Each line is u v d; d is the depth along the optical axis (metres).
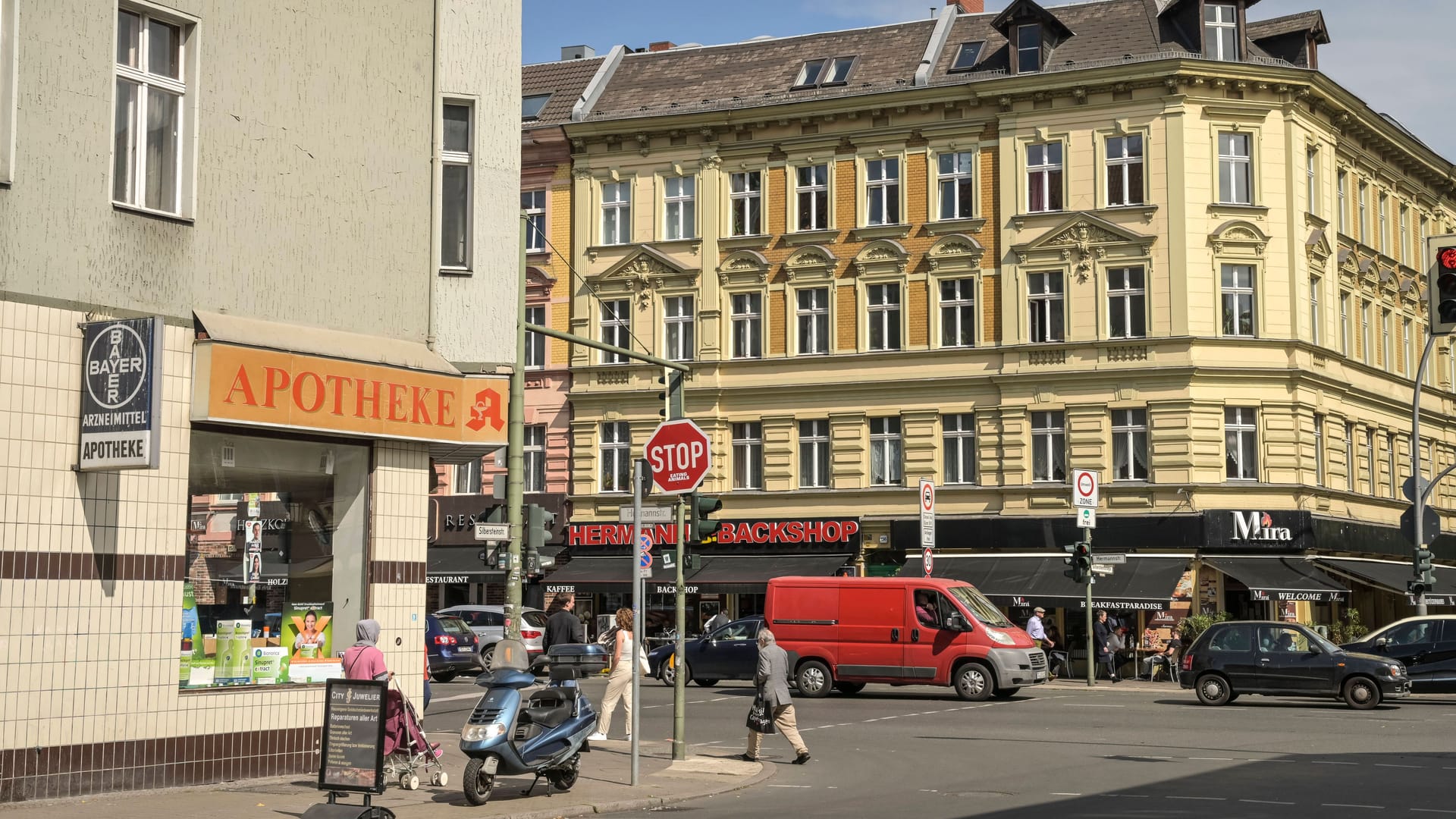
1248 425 42.41
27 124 14.68
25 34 14.70
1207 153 42.69
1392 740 22.09
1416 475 37.09
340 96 18.00
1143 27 44.31
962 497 43.84
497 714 15.70
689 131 47.47
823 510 45.28
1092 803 15.53
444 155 19.66
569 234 48.91
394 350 18.25
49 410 14.72
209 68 16.55
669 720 27.00
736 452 46.72
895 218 45.41
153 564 15.61
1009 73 44.38
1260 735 23.06
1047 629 43.00
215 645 16.42
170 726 15.70
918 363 44.59
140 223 15.70
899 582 31.50
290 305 17.27
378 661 16.31
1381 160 49.56
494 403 19.12
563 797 16.19
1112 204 43.16
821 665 31.75
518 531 24.44
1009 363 43.53
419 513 18.50
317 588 17.52
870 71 47.09
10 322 14.45
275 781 16.59
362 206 18.19
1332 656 28.66
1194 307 42.16
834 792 17.09
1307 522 41.66
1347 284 46.47
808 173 46.53
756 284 46.56
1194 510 41.62
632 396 47.50
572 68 52.28
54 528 14.73
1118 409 42.53
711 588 44.62
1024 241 43.69
